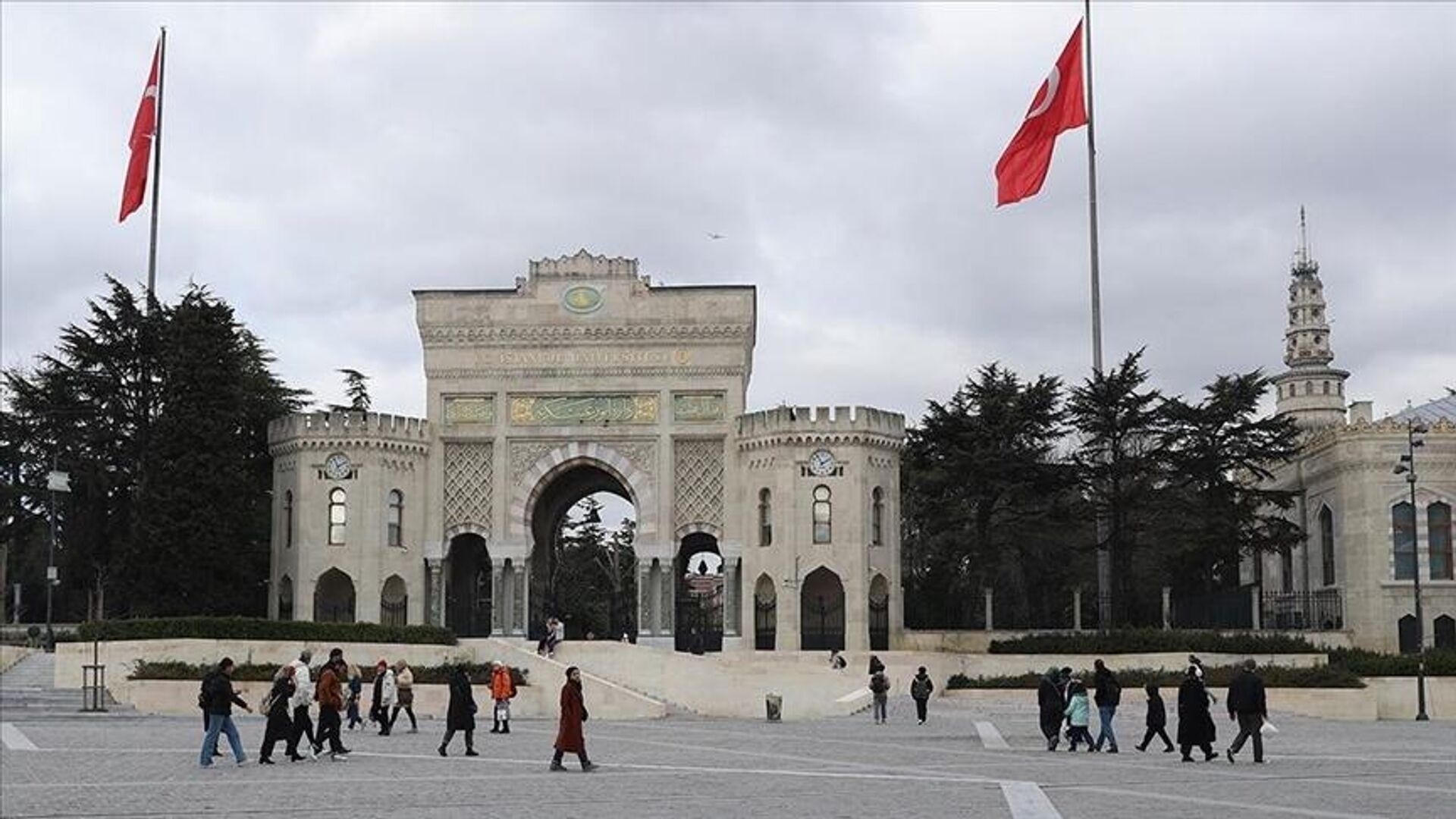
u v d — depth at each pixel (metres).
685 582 87.50
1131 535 80.62
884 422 79.75
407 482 80.88
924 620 89.81
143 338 80.19
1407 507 79.44
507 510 81.50
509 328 82.50
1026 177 70.19
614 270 82.50
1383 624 78.56
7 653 69.75
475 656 69.56
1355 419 93.88
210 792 28.80
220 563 76.62
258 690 60.56
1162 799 27.41
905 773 33.34
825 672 65.75
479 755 38.72
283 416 85.81
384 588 79.75
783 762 36.62
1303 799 27.55
